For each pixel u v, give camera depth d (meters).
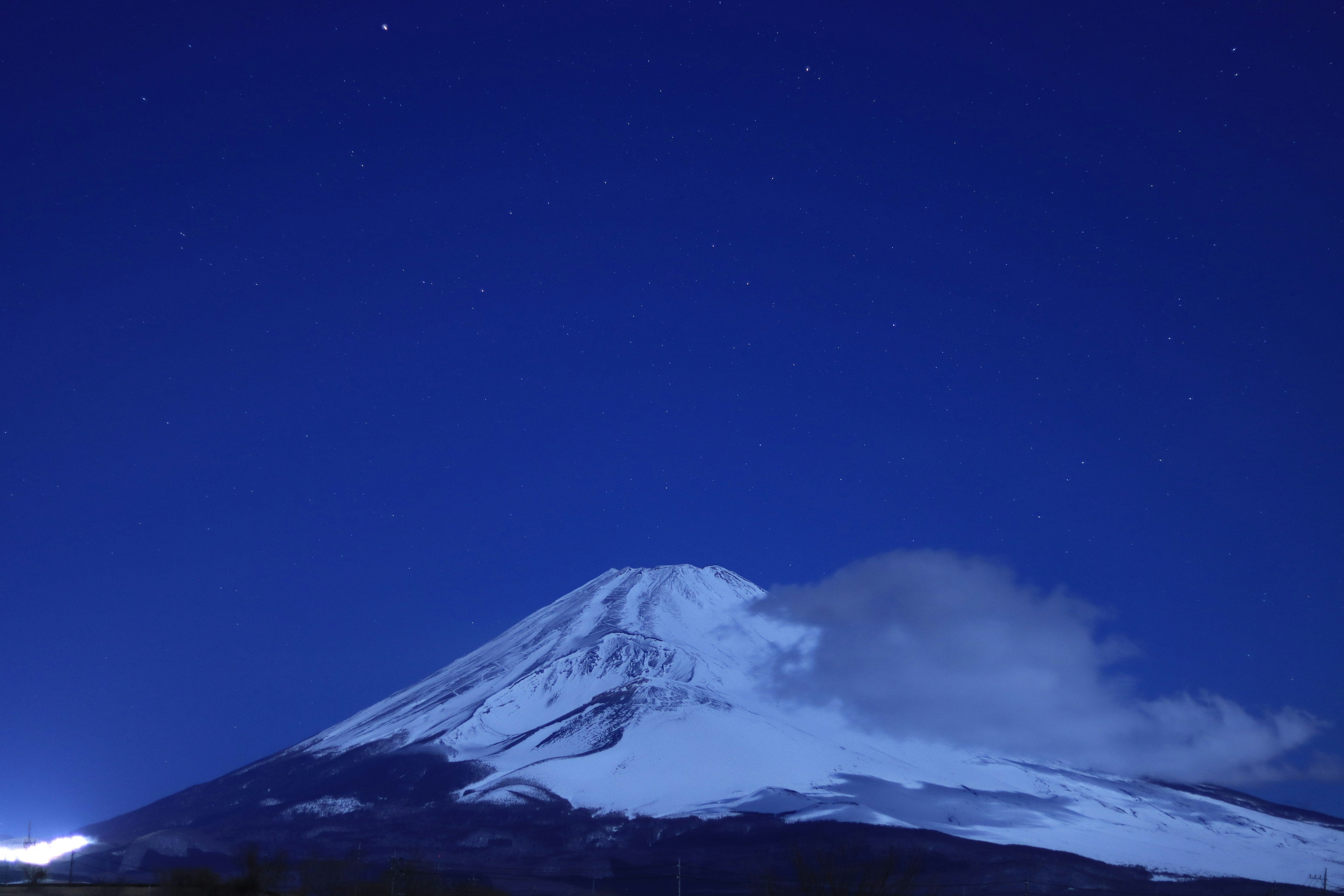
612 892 133.50
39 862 143.12
